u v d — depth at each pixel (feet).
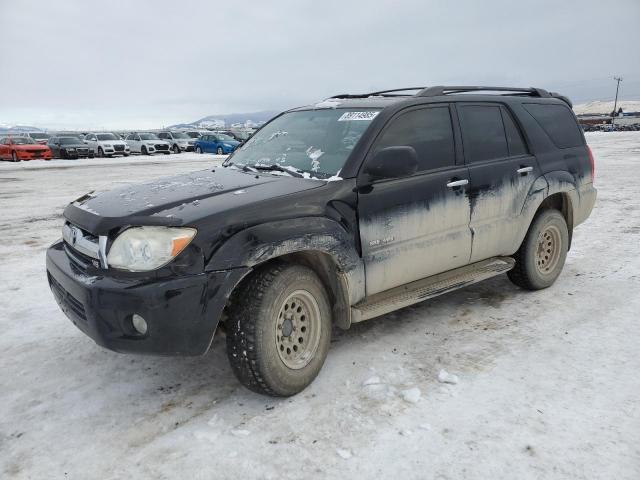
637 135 138.10
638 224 24.80
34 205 35.42
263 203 9.62
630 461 7.92
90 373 11.19
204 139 107.55
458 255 12.91
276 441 8.67
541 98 15.89
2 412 9.73
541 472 7.74
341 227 10.40
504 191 13.64
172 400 10.06
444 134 12.67
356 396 9.98
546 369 10.83
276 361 9.57
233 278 9.00
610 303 14.43
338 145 11.74
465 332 12.77
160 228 8.88
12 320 14.25
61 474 8.01
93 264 9.48
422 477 7.72
